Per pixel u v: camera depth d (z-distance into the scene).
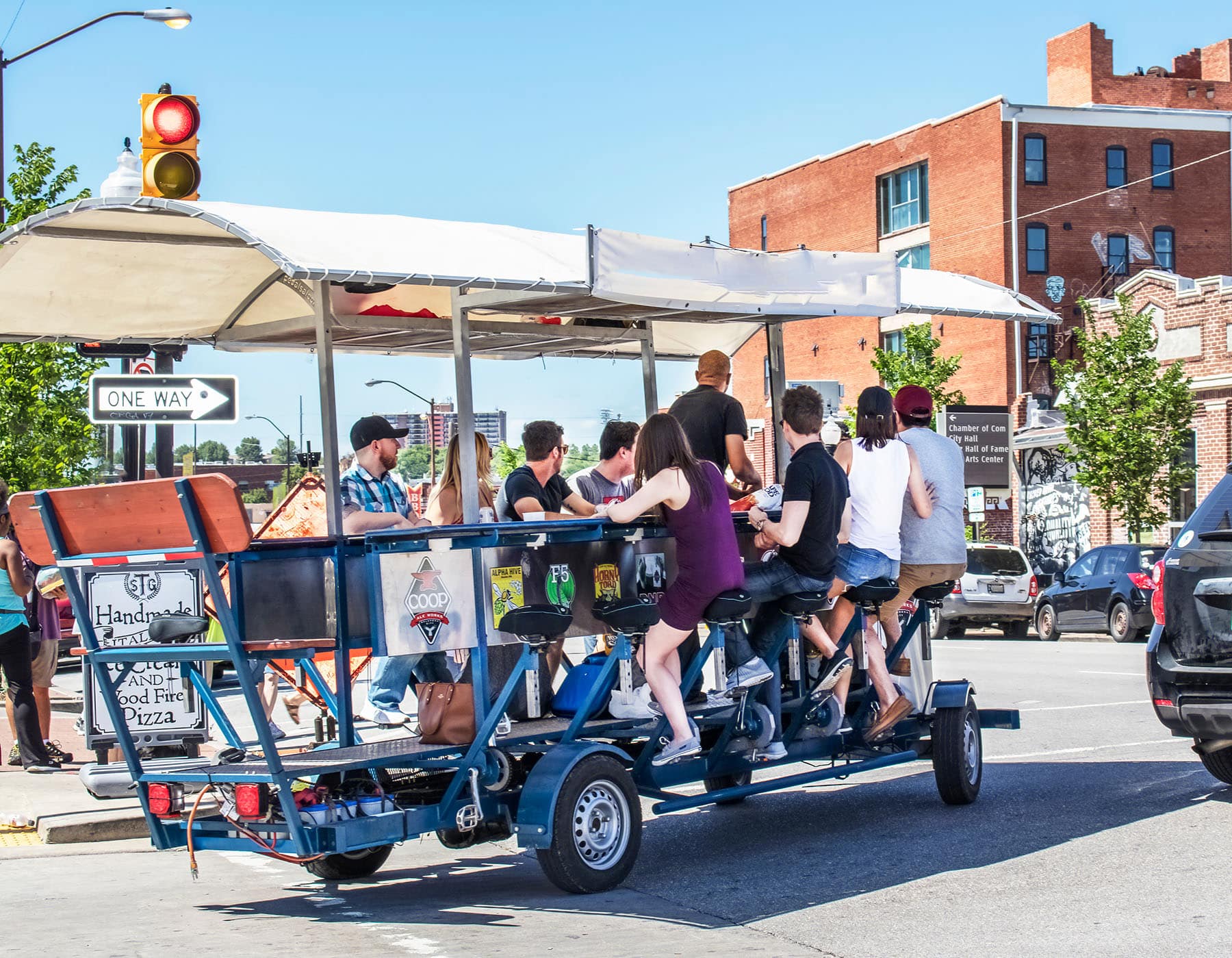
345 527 7.91
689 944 5.75
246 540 5.89
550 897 6.74
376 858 7.55
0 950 5.80
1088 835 7.79
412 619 6.36
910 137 48.03
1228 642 8.31
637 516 6.97
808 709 8.38
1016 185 44.03
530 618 6.43
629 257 7.12
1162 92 51.44
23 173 19.75
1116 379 30.73
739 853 7.80
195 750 9.27
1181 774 9.66
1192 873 6.78
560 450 8.18
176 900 6.92
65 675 22.20
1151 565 24.03
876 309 8.53
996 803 8.96
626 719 7.17
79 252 7.62
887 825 8.42
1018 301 9.62
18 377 18.62
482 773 6.70
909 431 8.97
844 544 8.34
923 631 9.55
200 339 9.16
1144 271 33.81
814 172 52.94
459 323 8.13
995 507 40.31
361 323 8.53
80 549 6.46
